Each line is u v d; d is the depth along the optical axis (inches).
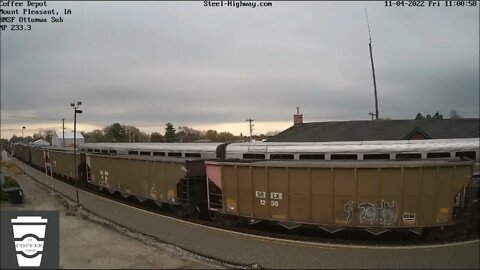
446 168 447.5
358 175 455.8
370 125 1099.9
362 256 404.8
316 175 476.4
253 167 521.0
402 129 997.2
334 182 466.6
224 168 553.9
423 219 446.0
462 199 467.8
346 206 462.6
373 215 452.8
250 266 387.9
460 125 976.9
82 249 418.6
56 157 1360.7
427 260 387.5
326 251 426.0
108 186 896.9
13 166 1822.1
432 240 466.0
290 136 1205.1
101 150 1151.0
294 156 611.8
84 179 1097.4
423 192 445.4
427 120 1039.0
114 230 510.3
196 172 624.1
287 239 485.4
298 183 487.2
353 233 522.0
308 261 394.3
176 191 641.0
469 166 454.3
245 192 531.8
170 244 472.4
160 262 378.6
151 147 899.4
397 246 440.5
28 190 943.7
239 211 538.6
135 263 374.0
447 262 380.5
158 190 689.0
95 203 796.6
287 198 494.0
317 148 596.4
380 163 456.1
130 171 786.8
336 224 467.8
